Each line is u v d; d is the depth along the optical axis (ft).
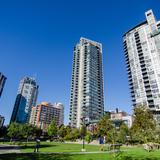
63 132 368.27
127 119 380.17
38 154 72.69
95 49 652.48
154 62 369.91
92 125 388.37
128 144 176.96
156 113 314.96
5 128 310.86
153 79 355.97
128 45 444.55
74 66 618.44
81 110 511.81
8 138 327.06
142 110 165.68
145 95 354.54
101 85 596.29
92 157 61.31
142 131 140.46
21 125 248.73
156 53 374.63
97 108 536.42
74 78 587.68
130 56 425.69
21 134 237.45
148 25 417.90
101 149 105.60
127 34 462.19
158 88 340.59
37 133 337.52
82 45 644.69
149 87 355.36
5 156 62.90
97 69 610.65
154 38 392.47
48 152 84.64
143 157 61.21
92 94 540.11
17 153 76.59
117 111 460.55
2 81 529.86
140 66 390.42
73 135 311.27
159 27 400.06
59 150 99.86
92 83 560.61
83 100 528.63
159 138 126.72
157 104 328.49
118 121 202.39
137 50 413.59
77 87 567.59
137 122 159.74
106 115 255.50
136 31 438.81
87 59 602.03
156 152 80.64
